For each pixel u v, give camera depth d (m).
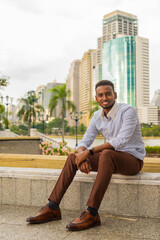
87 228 2.08
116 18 198.88
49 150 7.16
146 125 115.25
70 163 2.28
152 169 2.81
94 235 1.96
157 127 99.50
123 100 150.25
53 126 120.81
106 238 1.89
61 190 2.27
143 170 2.85
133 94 149.50
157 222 2.27
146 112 146.88
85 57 170.25
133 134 2.41
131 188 2.46
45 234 1.98
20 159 3.22
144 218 2.38
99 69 159.62
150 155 15.77
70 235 1.96
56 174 2.69
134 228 2.11
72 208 2.66
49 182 2.72
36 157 3.16
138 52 151.50
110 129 2.43
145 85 153.38
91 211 2.09
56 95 27.33
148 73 154.75
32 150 17.77
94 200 2.07
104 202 2.56
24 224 2.22
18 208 2.72
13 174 2.83
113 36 186.50
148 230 2.06
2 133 24.61
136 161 2.36
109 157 2.13
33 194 2.78
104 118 2.49
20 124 114.31
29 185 2.79
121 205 2.50
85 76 170.62
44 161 3.13
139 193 2.44
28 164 3.18
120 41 151.25
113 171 2.35
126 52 150.12
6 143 16.89
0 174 2.88
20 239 1.89
